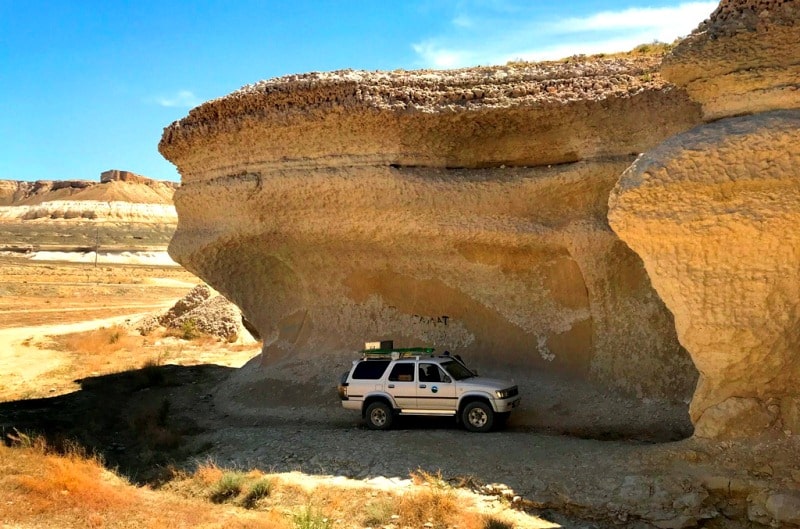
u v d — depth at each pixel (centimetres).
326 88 1416
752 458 932
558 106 1336
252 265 1691
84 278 7425
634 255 1310
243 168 1546
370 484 1030
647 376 1290
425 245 1451
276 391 1581
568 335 1399
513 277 1441
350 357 1566
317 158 1468
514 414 1338
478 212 1401
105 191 18612
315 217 1492
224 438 1305
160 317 3316
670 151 951
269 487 1031
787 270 913
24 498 962
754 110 959
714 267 942
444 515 914
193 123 1595
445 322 1523
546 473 1016
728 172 916
